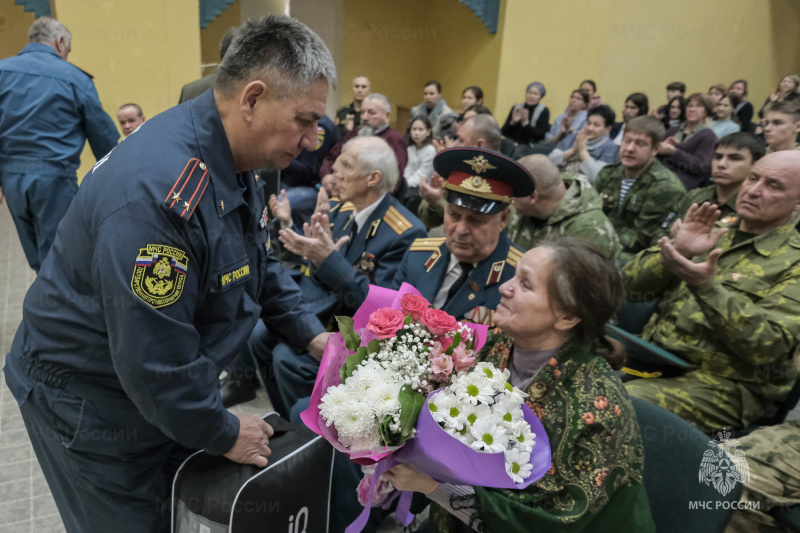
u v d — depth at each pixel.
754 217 1.88
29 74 2.90
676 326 1.96
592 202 2.38
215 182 1.15
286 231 1.86
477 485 0.98
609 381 1.10
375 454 0.96
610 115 4.78
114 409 1.22
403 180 4.25
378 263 2.11
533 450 1.00
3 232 4.88
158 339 1.06
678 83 7.01
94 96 3.13
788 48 9.64
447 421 0.90
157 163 1.08
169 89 5.52
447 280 1.79
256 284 1.38
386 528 1.86
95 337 1.16
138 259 1.03
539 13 6.88
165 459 1.36
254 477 1.21
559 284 1.07
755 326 1.68
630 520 1.05
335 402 0.95
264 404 2.58
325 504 1.38
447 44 7.96
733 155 2.44
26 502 1.91
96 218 1.07
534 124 6.21
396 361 0.98
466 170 1.59
